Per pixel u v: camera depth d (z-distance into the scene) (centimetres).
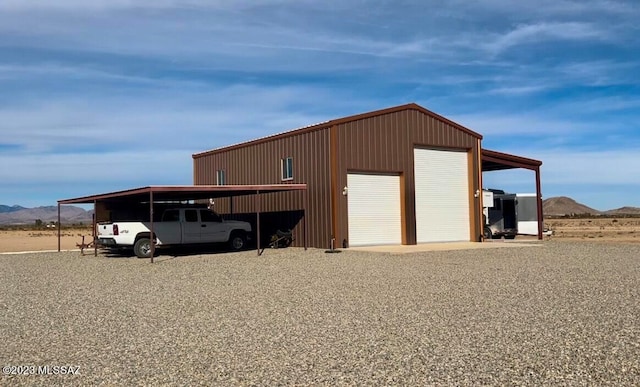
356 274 1409
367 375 578
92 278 1464
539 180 3008
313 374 584
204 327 816
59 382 575
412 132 2452
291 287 1202
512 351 655
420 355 646
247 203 2722
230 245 2267
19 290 1256
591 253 1983
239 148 2792
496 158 2844
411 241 2403
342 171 2227
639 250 2116
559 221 8356
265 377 578
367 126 2309
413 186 2431
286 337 745
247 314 909
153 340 743
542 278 1295
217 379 575
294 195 2403
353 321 838
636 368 584
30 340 758
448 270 1471
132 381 573
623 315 854
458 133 2616
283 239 2423
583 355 634
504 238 3184
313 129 2308
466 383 548
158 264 1791
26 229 8281
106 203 2595
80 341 747
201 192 2275
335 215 2203
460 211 2623
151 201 1847
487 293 1080
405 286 1188
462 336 732
